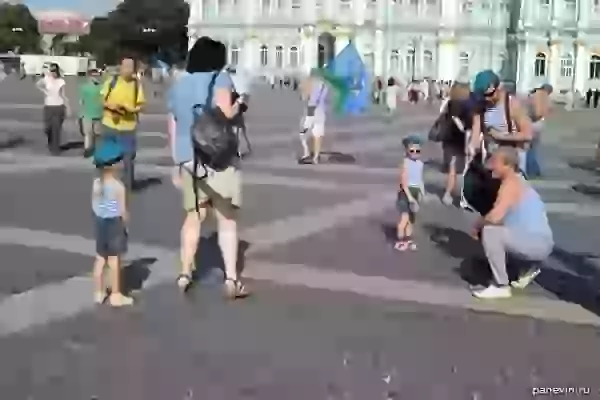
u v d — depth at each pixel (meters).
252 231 11.48
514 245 8.57
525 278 8.91
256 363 6.68
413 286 8.94
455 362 6.77
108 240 7.99
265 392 6.13
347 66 38.81
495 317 7.95
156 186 15.43
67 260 9.66
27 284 8.68
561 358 6.89
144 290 8.60
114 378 6.34
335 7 76.44
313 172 17.97
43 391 6.08
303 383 6.30
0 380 6.26
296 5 78.00
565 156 23.58
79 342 7.09
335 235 11.40
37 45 131.38
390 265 9.83
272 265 9.70
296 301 8.35
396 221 12.41
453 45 74.19
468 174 9.51
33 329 7.38
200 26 81.00
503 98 10.93
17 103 39.41
